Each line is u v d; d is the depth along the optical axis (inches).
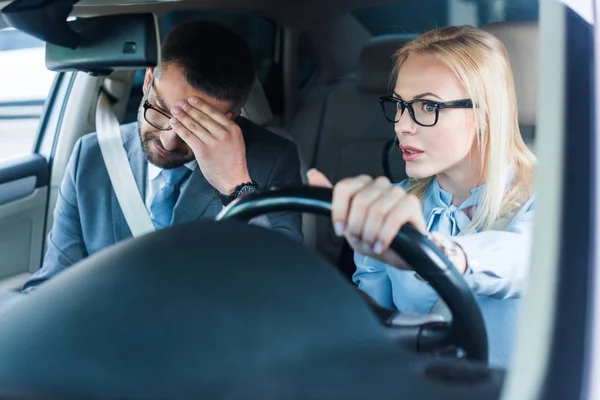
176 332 20.4
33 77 95.4
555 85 28.8
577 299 27.1
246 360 20.1
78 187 74.4
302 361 20.8
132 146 74.6
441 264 29.5
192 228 25.5
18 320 21.9
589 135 28.7
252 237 24.7
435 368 22.0
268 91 96.2
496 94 52.1
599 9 31.8
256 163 74.0
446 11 86.0
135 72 84.0
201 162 64.9
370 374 20.9
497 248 44.4
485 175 53.5
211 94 65.6
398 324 31.1
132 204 72.4
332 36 97.7
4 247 89.9
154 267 22.8
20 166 89.4
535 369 24.4
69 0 49.4
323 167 96.0
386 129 92.5
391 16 93.7
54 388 19.2
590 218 28.0
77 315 21.3
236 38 67.6
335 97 96.4
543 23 29.7
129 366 19.5
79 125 92.8
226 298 21.6
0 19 51.7
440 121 52.8
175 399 18.7
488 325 49.6
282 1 91.4
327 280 23.5
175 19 82.5
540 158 28.2
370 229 29.5
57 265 74.2
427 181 59.0
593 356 27.7
